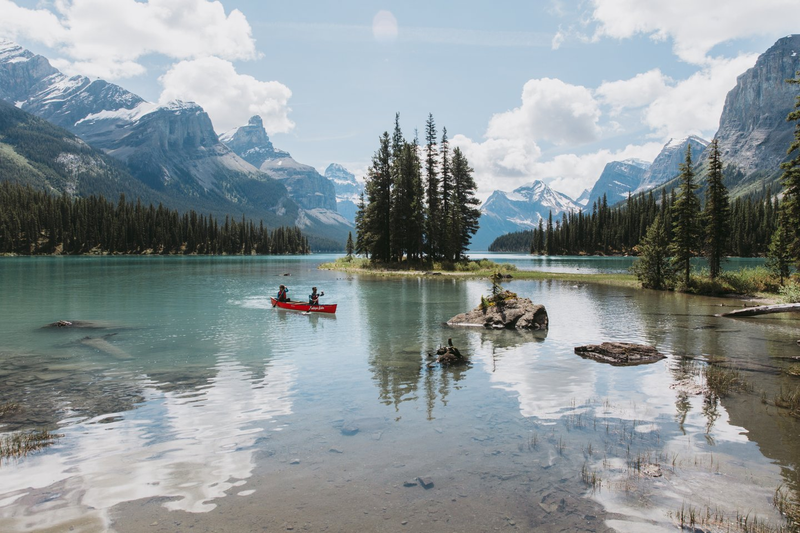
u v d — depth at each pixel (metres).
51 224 145.25
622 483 6.73
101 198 165.25
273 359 14.97
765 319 24.80
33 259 112.75
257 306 29.67
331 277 58.41
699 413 9.73
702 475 6.98
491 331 20.78
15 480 6.81
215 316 25.19
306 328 21.27
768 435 8.54
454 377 12.74
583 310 28.48
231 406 10.22
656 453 7.75
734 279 40.50
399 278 56.88
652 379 12.52
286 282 50.09
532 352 16.19
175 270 72.00
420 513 5.92
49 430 8.77
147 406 10.21
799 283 31.33
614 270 77.38
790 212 29.03
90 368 13.72
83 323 22.44
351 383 12.11
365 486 6.65
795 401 10.42
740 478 6.89
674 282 43.31
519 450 7.88
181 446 8.04
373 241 75.56
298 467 7.25
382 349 16.69
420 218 70.50
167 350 16.30
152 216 169.00
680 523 5.70
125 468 7.21
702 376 12.84
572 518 5.81
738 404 10.34
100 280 50.25
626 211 165.25
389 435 8.55
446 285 46.84
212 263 102.62
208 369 13.62
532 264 101.94
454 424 9.12
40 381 12.25
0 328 20.91
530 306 22.34
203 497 6.34
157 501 6.23
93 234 152.00
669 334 20.02
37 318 24.03
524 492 6.48
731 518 5.80
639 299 34.97
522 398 10.82
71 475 6.98
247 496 6.37
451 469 7.18
